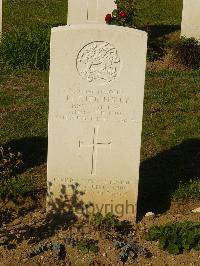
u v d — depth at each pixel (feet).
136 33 8.95
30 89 15.44
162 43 18.26
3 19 22.02
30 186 10.51
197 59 17.63
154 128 13.28
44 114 13.83
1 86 15.57
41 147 12.28
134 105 9.27
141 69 9.11
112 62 9.05
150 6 24.53
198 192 10.34
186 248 8.96
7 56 17.06
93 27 8.86
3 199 10.03
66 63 8.98
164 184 10.88
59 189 9.55
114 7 18.52
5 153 11.84
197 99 14.98
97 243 9.12
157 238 9.19
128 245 8.99
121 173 9.57
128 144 9.44
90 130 9.32
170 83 16.10
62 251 8.96
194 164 11.86
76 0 18.52
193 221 9.62
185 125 13.48
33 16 22.74
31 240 9.16
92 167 9.50
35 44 17.06
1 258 8.82
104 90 9.16
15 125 13.19
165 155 12.17
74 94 9.13
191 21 18.75
